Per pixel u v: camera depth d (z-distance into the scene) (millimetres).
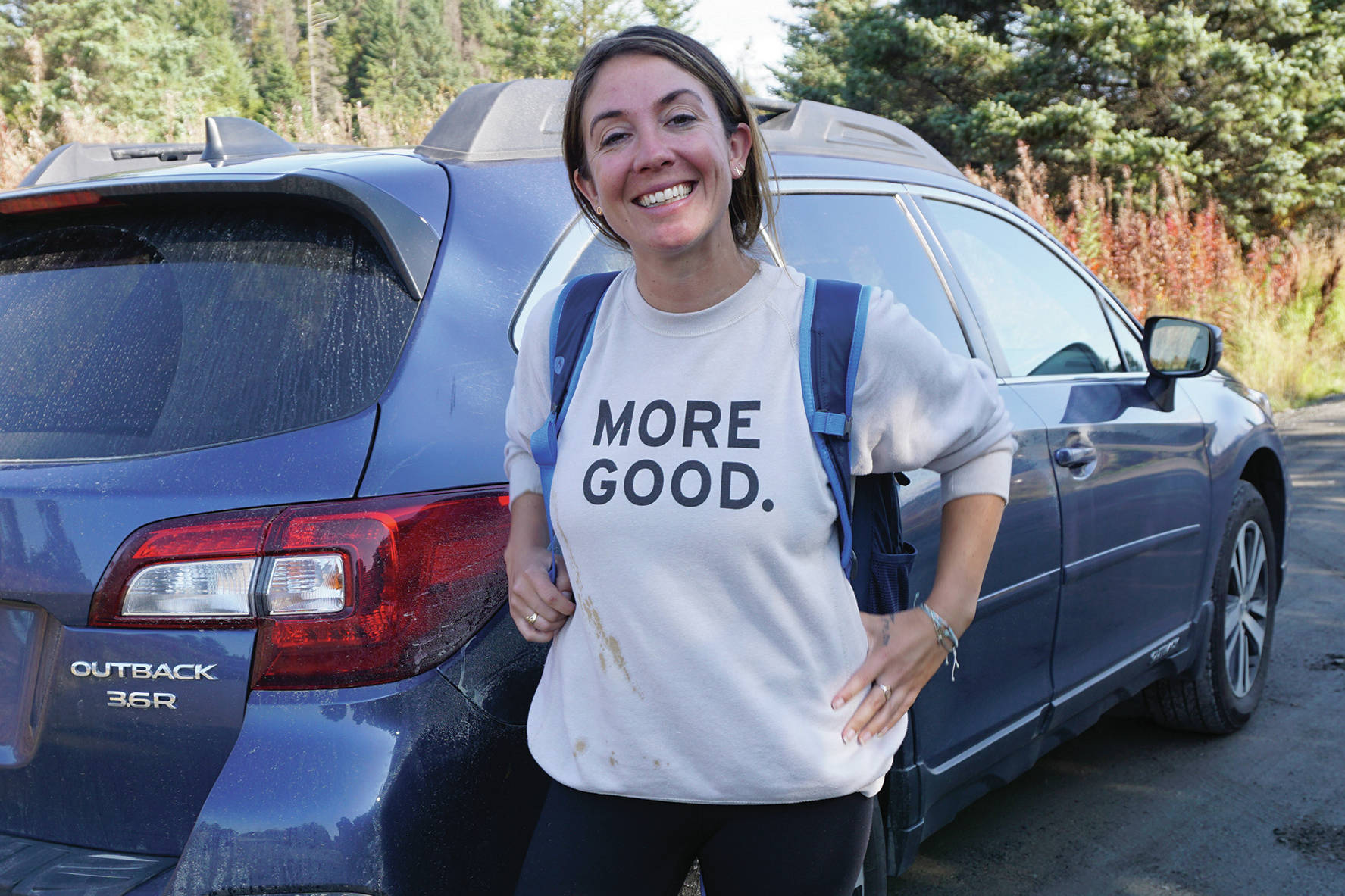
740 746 1295
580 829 1383
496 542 1634
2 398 1839
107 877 1541
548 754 1413
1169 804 3180
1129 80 16344
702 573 1279
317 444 1602
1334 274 12555
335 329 1735
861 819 1387
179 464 1620
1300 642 4434
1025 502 2568
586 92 1386
